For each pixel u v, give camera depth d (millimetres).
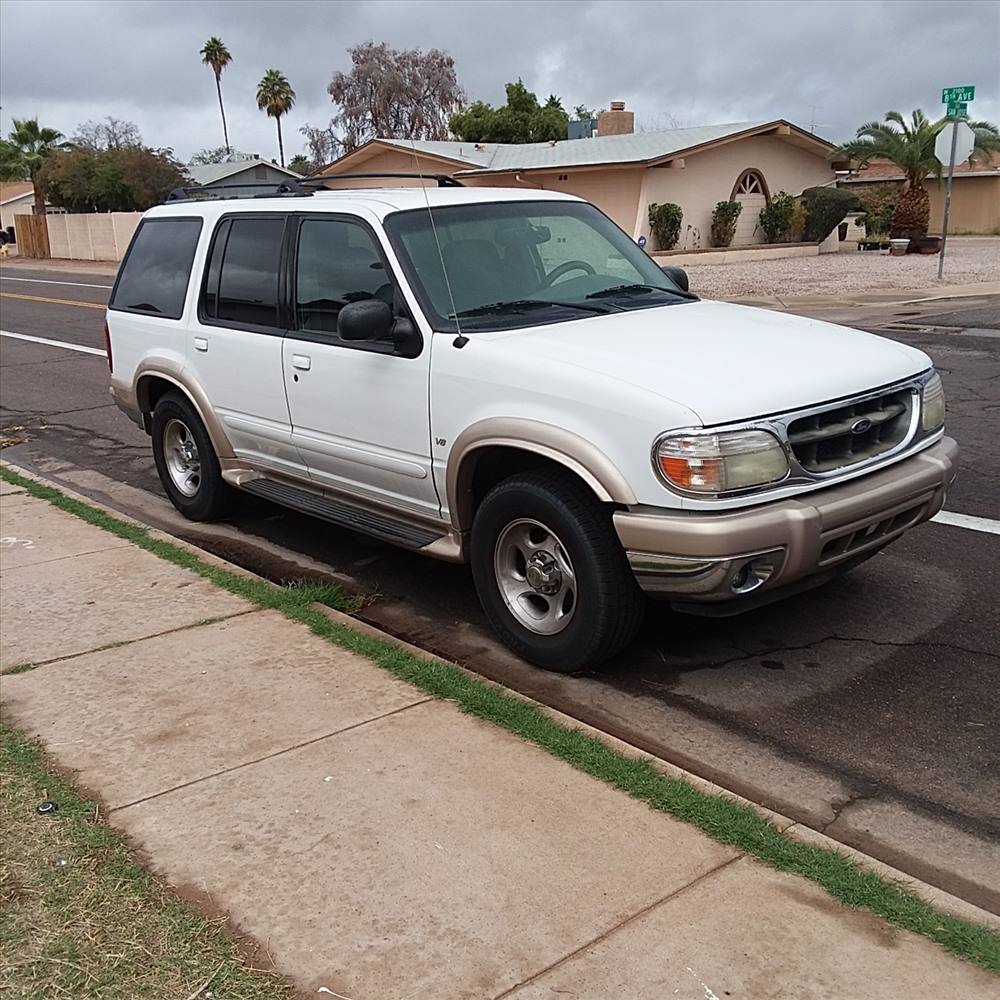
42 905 3098
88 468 9164
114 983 2781
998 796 3748
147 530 6762
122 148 50438
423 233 5215
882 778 3877
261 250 5965
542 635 4742
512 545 4793
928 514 4750
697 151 29578
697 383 4098
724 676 4699
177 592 5672
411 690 4430
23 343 16875
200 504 7121
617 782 3670
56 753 4000
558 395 4312
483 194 5656
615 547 4348
